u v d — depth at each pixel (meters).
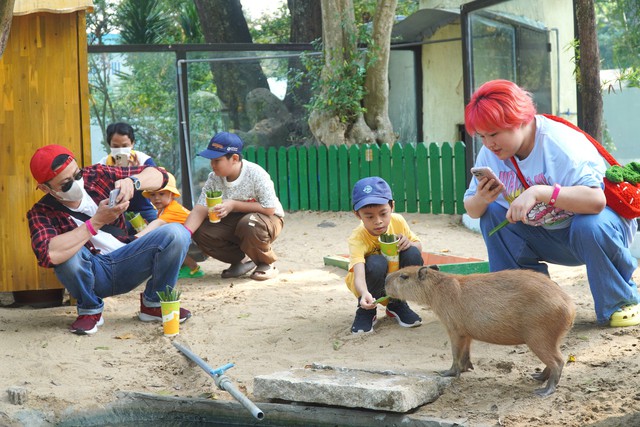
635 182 5.65
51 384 5.38
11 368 5.65
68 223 6.37
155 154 13.67
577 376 4.85
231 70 13.78
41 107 7.17
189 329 6.54
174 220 7.84
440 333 5.98
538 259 6.07
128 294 7.78
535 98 10.66
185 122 13.61
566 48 9.95
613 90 9.63
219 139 8.01
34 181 7.17
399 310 6.18
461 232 11.19
